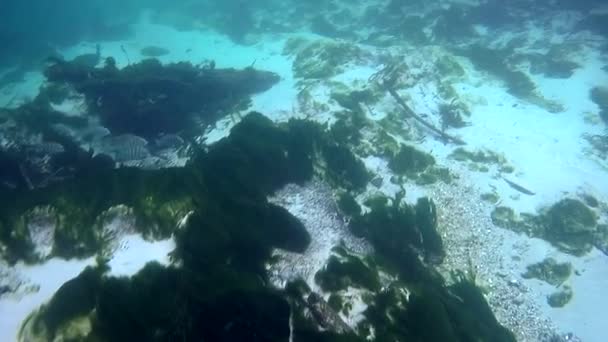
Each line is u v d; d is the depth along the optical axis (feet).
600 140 34.14
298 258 21.43
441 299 19.06
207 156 27.04
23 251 18.81
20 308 17.11
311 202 25.95
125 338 15.03
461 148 33.40
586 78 42.34
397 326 16.74
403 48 50.24
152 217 19.33
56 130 39.24
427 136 35.19
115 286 16.52
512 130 35.88
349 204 26.09
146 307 15.85
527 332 21.24
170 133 39.68
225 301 15.72
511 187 29.89
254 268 19.95
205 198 21.13
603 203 28.19
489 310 21.39
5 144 37.01
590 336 20.74
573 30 50.72
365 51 48.44
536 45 50.42
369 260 21.70
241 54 62.03
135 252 18.40
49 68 44.50
